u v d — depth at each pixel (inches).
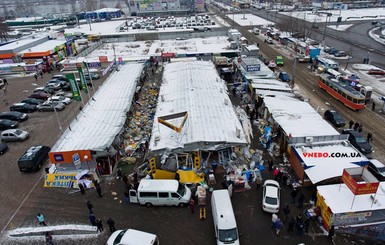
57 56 2674.7
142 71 1911.9
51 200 885.2
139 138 1184.8
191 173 932.6
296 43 2564.0
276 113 1166.3
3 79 2052.2
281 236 721.6
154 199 825.5
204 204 832.3
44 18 6018.7
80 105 1627.7
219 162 988.6
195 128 1040.2
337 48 2628.0
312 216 759.1
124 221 788.6
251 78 1620.3
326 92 1656.0
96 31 4298.7
